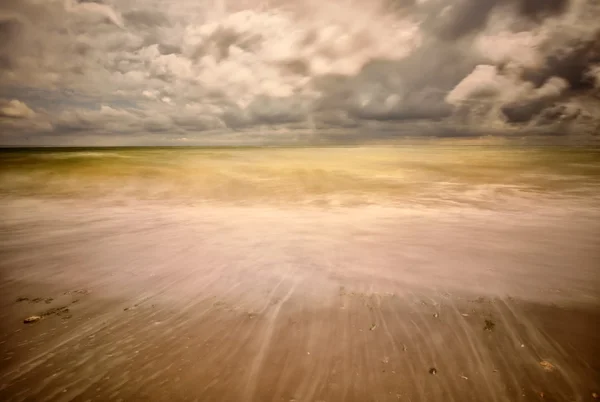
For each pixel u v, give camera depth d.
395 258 5.91
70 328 3.66
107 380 2.82
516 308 3.99
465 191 14.27
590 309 3.93
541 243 6.79
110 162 23.78
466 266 5.45
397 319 3.77
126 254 6.27
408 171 20.69
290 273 5.24
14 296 4.47
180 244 6.96
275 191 14.77
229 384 2.75
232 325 3.69
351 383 2.75
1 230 8.25
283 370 2.92
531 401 2.53
